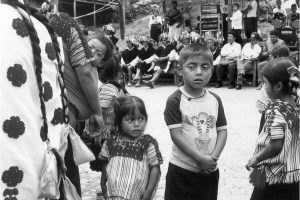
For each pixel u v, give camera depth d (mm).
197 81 3496
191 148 3492
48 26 2658
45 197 2396
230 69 14352
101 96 4047
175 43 15578
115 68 4172
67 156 2967
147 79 15844
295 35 15562
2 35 2275
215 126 3635
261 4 21531
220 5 19625
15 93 2260
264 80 3516
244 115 9852
